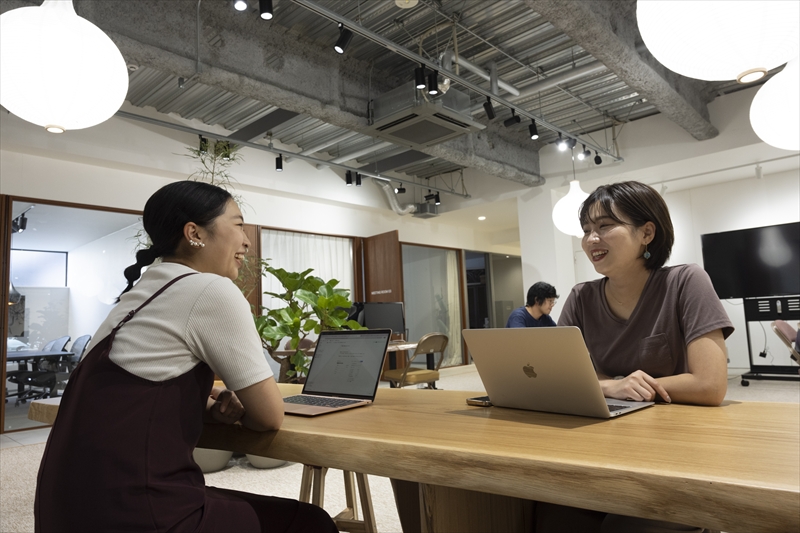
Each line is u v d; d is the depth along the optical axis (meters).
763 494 0.54
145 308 0.95
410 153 7.33
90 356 0.92
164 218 1.10
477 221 10.12
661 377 1.28
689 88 5.92
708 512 0.57
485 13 4.75
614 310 1.50
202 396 0.97
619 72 4.78
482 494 1.12
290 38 4.85
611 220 1.39
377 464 0.88
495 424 1.02
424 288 9.78
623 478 0.63
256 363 0.99
